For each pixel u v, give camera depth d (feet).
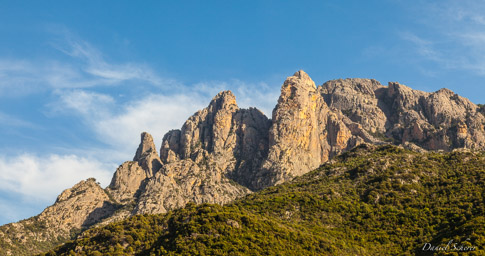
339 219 620.49
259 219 562.25
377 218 614.34
